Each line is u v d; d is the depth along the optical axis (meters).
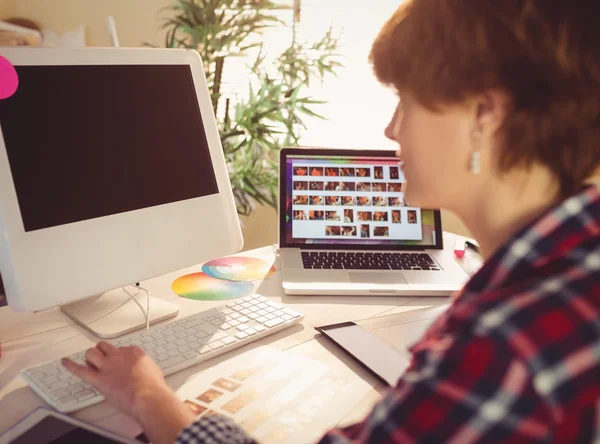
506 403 0.38
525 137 0.44
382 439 0.42
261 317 0.95
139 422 0.65
